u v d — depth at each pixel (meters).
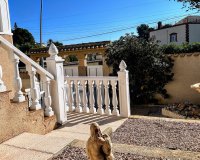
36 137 3.68
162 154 3.14
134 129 4.75
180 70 11.00
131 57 10.74
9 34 5.27
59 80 4.80
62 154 3.18
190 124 5.04
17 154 3.09
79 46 14.74
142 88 11.07
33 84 4.29
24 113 3.89
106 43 13.84
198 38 23.12
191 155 3.09
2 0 5.12
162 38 25.41
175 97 11.23
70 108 6.04
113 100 5.70
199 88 8.13
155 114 9.77
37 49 16.98
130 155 3.14
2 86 3.62
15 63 3.89
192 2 10.40
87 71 14.56
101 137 2.33
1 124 3.45
